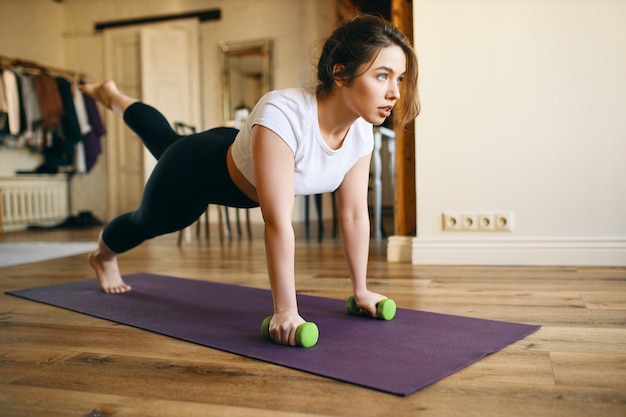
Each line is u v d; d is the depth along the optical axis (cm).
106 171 754
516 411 100
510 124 274
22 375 126
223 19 709
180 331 162
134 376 124
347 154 155
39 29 729
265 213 142
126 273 285
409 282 236
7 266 328
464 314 176
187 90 705
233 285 240
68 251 402
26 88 616
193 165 166
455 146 280
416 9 280
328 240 437
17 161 681
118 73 738
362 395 109
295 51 683
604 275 239
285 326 141
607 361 127
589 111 266
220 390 114
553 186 271
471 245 280
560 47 267
